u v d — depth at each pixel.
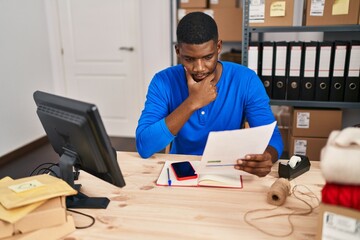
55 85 3.68
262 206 0.86
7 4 2.95
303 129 2.24
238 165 1.00
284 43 2.13
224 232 0.75
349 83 2.08
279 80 2.16
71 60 3.57
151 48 3.35
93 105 0.75
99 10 3.37
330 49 2.06
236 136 0.92
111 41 3.43
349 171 0.59
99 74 3.55
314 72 2.11
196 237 0.74
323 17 2.02
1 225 0.69
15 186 0.78
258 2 2.08
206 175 1.02
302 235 0.74
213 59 1.17
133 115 3.60
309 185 0.98
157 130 1.17
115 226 0.79
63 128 0.84
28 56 3.24
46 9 3.46
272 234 0.74
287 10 2.05
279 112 2.68
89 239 0.74
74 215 0.84
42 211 0.73
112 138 3.62
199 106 1.15
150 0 3.22
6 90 2.99
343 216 0.61
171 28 2.85
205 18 1.13
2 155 2.94
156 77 1.39
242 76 1.35
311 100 2.17
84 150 0.83
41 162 2.94
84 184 1.02
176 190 0.96
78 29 3.46
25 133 3.25
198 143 1.38
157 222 0.80
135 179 1.04
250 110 1.33
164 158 1.22
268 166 1.00
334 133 0.67
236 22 2.64
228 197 0.91
